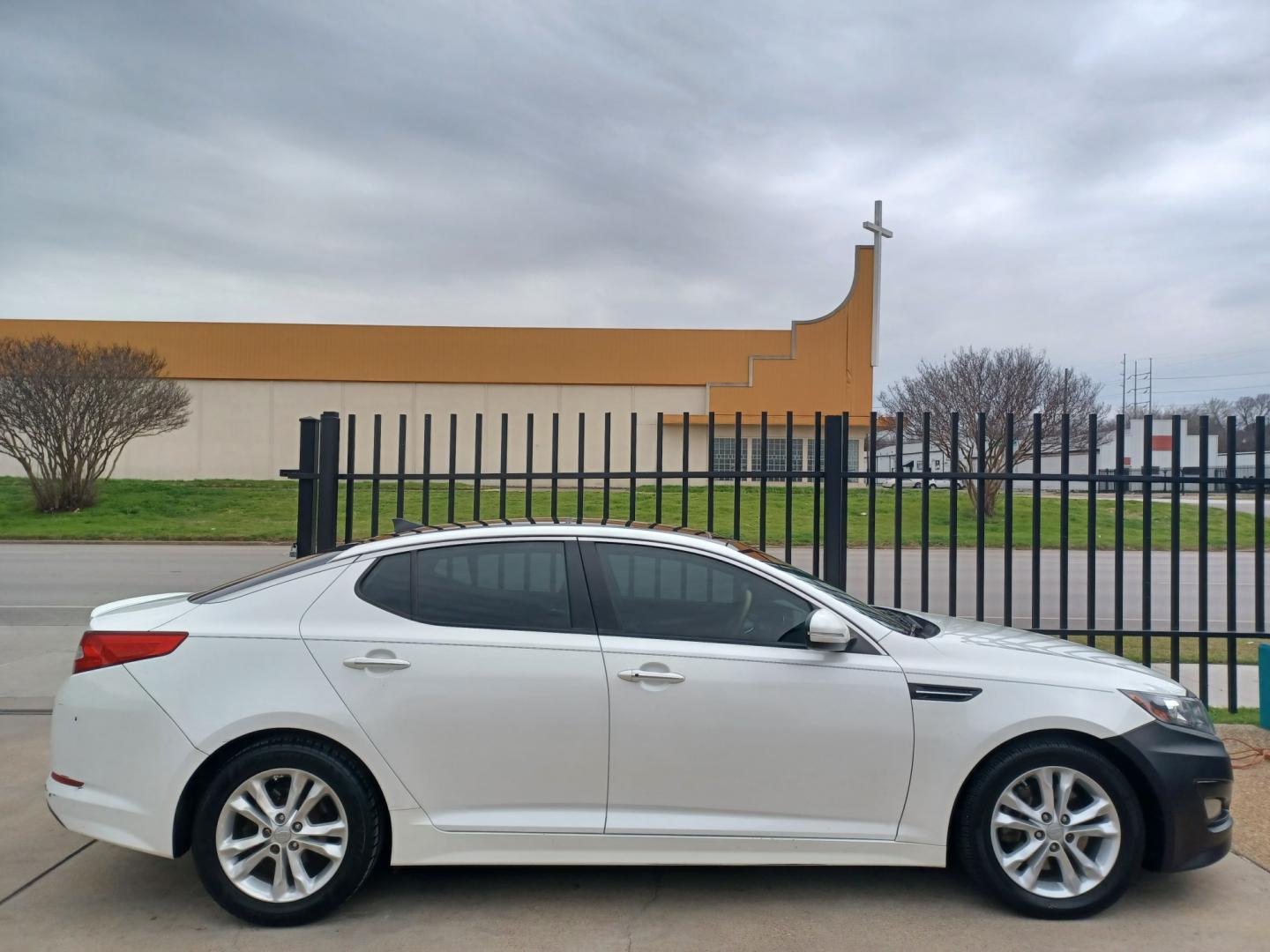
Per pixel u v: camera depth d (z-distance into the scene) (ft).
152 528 76.84
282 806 12.46
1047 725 12.62
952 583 21.84
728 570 13.46
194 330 113.60
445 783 12.46
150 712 12.32
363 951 11.71
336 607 12.94
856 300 111.65
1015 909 12.67
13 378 82.17
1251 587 48.67
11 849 14.78
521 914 12.71
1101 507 84.17
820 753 12.58
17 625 34.78
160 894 13.33
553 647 12.71
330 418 21.93
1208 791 12.80
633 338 113.50
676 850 12.53
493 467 111.86
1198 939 12.10
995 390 83.15
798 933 12.22
